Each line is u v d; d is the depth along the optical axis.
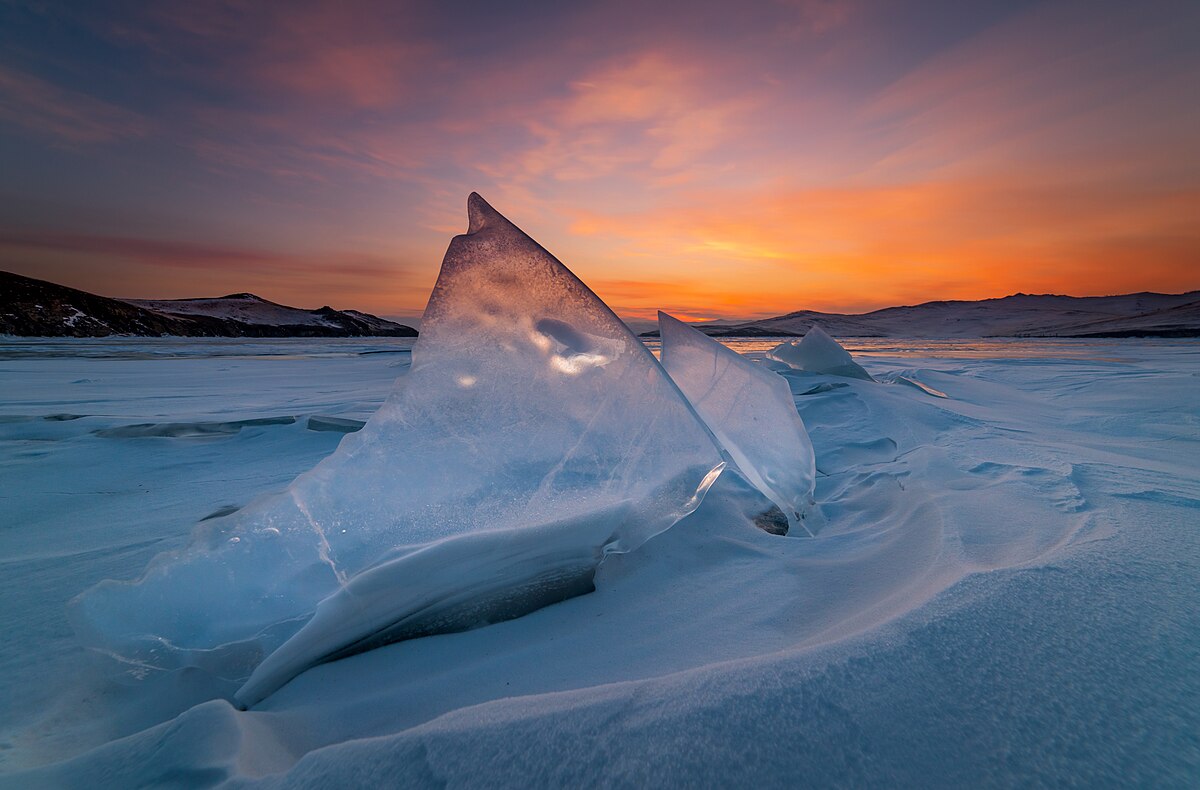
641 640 1.40
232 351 21.47
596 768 0.83
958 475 2.64
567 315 1.86
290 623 1.41
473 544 1.54
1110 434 4.12
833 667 1.02
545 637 1.46
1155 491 2.20
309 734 1.12
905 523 2.09
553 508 1.69
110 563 2.06
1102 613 1.17
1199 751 0.80
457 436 1.73
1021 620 1.15
